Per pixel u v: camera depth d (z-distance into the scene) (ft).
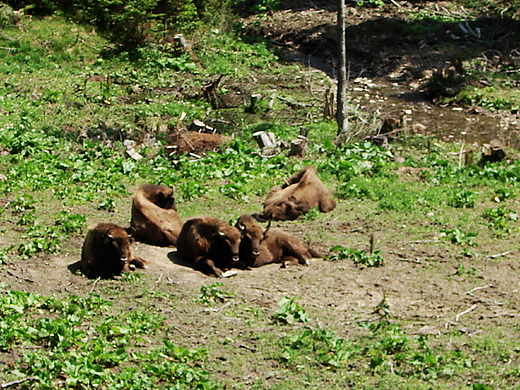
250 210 55.21
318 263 43.96
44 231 48.06
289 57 130.52
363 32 136.77
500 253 45.47
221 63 115.34
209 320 35.47
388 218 52.49
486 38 128.06
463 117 96.53
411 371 30.01
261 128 85.76
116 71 109.70
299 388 28.84
